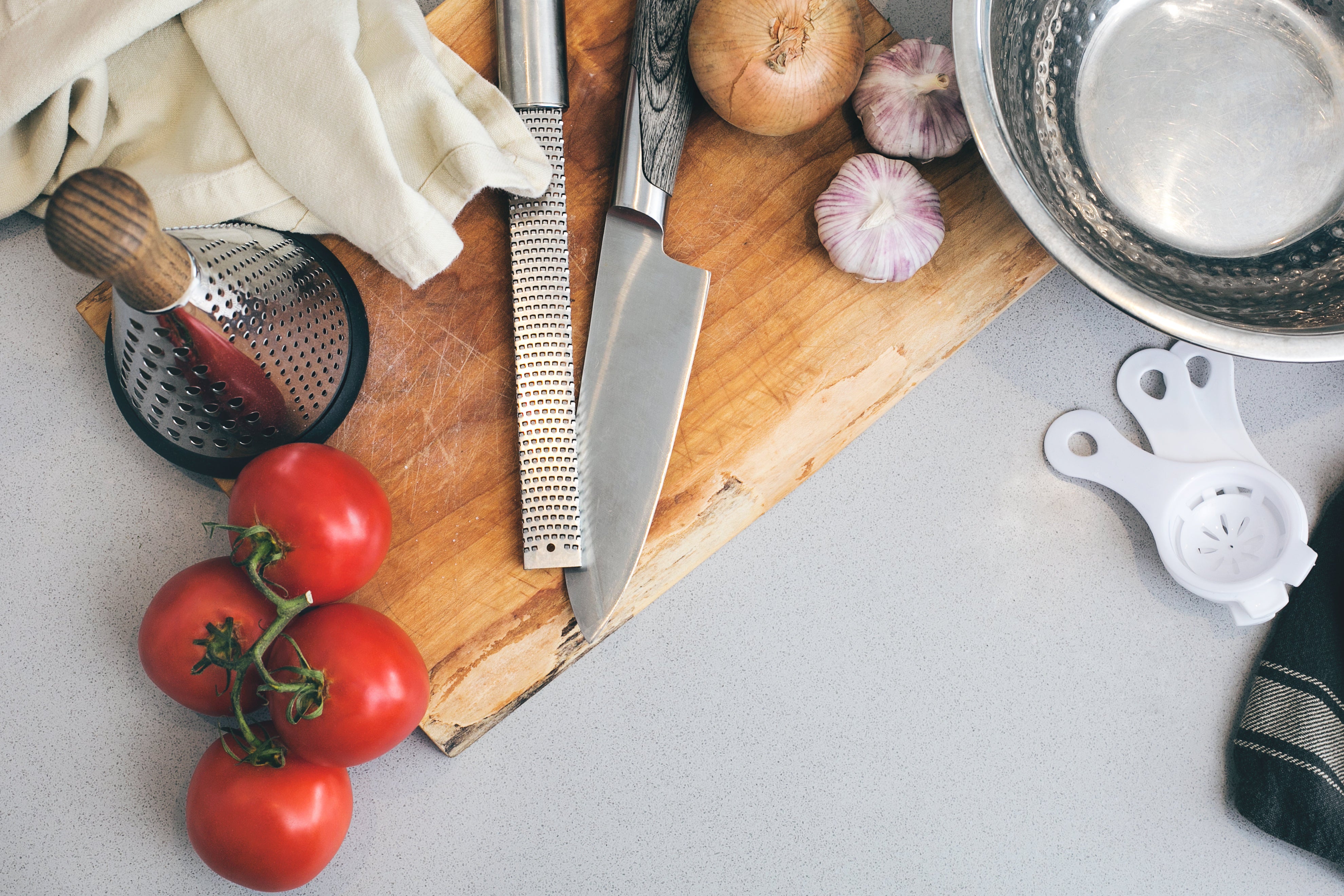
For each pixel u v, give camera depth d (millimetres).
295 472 602
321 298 675
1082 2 747
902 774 766
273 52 652
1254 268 727
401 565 697
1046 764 774
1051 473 803
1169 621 792
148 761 703
